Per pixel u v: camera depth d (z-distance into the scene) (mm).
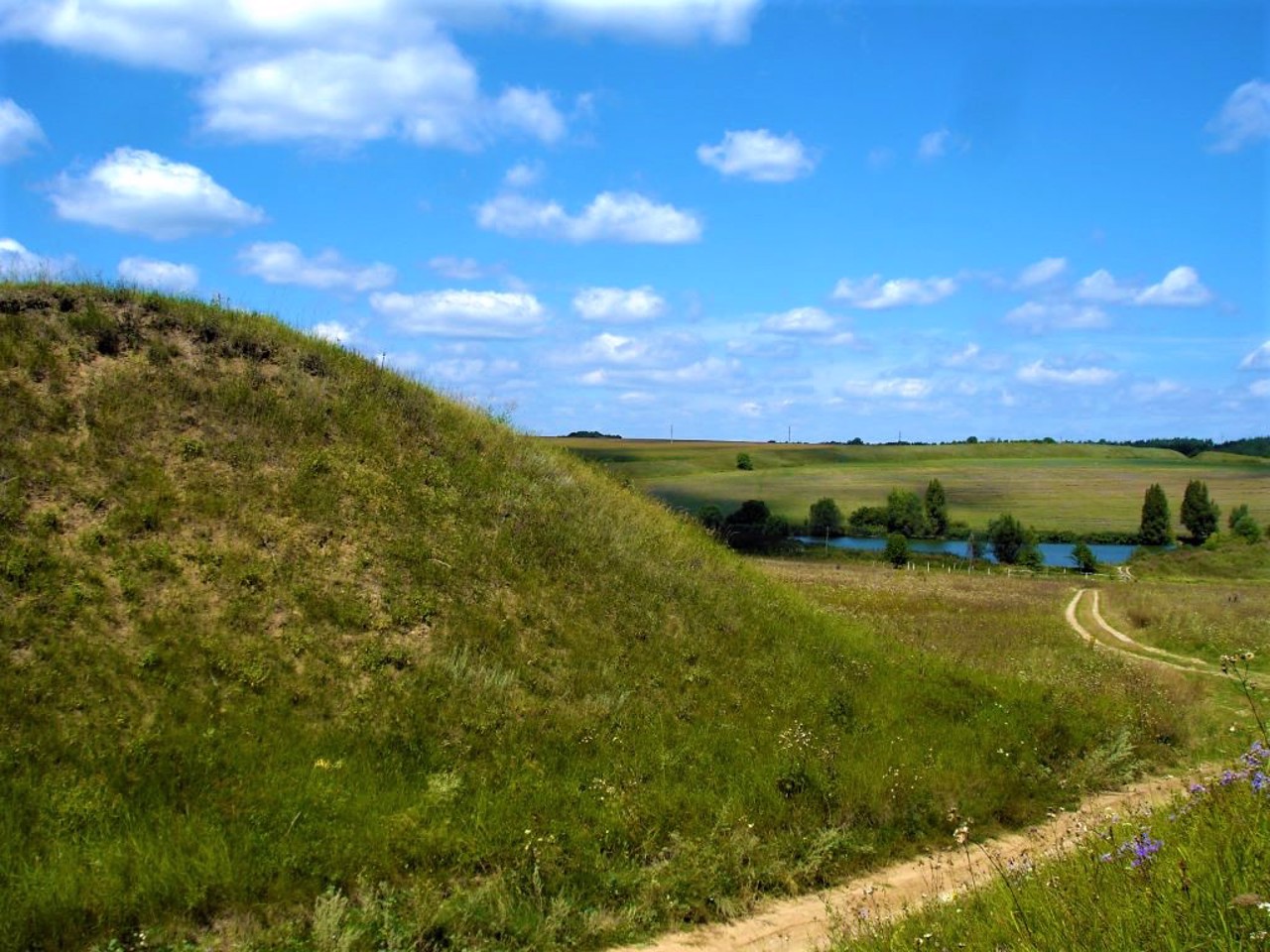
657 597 14438
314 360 14766
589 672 12094
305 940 6945
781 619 15953
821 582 43750
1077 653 23250
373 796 8727
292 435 13141
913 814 10734
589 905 8102
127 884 6996
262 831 7906
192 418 12461
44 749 8172
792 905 8641
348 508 12672
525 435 18016
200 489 11570
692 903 8297
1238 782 6684
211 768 8523
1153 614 31719
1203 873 5059
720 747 11297
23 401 11305
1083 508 114125
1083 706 15336
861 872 9531
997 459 151500
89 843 7406
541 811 9102
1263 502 113062
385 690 10359
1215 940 4289
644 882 8461
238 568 10820
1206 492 99125
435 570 12453
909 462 144375
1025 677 17625
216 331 13797
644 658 12883
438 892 7656
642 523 17125
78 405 11703
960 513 110812
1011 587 50781
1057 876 6238
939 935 5855
